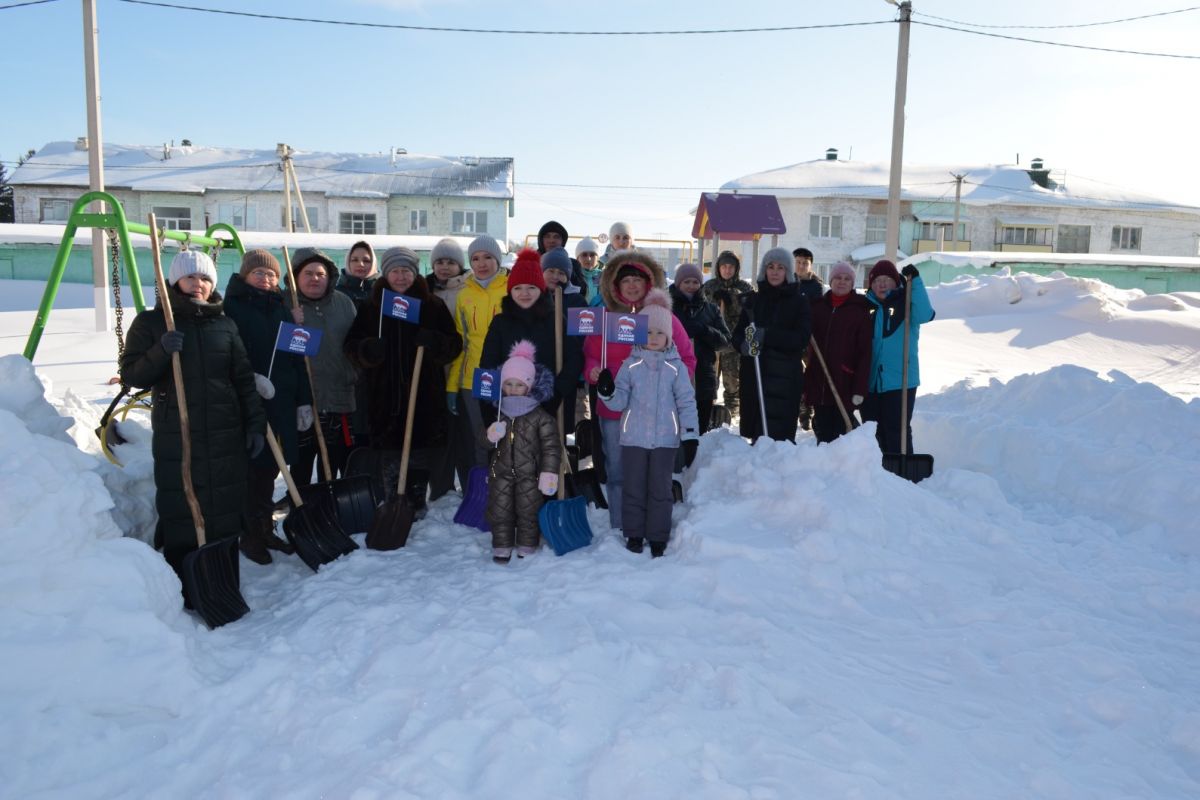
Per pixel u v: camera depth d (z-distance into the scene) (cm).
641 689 316
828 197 3988
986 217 4116
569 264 560
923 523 475
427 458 546
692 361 504
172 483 407
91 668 319
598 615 378
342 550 479
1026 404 743
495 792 254
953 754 276
